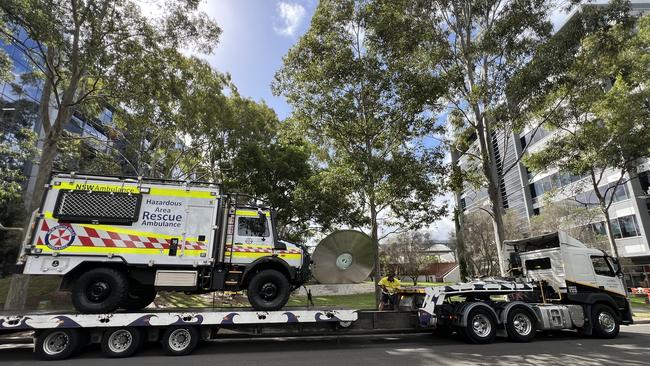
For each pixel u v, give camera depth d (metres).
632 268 33.69
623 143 16.36
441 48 14.48
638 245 32.91
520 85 13.68
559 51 13.27
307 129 13.85
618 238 34.88
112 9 12.03
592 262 11.35
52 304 15.41
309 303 11.38
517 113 15.00
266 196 22.27
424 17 14.99
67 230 8.05
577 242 11.52
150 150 24.00
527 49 14.14
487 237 33.41
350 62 12.71
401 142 13.38
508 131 16.25
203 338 8.33
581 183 21.23
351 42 13.52
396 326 9.74
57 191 8.29
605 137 16.44
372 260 10.12
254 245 9.14
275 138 25.94
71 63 12.57
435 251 62.50
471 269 34.66
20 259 7.83
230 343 9.60
